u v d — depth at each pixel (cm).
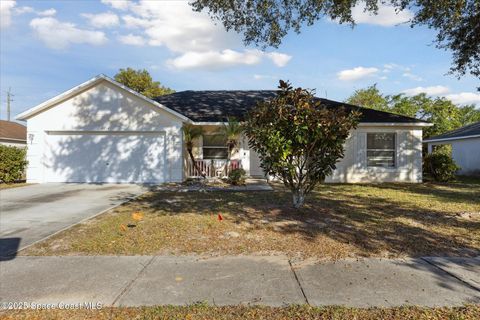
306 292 361
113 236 585
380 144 1587
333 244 533
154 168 1520
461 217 733
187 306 329
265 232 606
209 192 1180
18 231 637
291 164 734
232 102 1852
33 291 366
